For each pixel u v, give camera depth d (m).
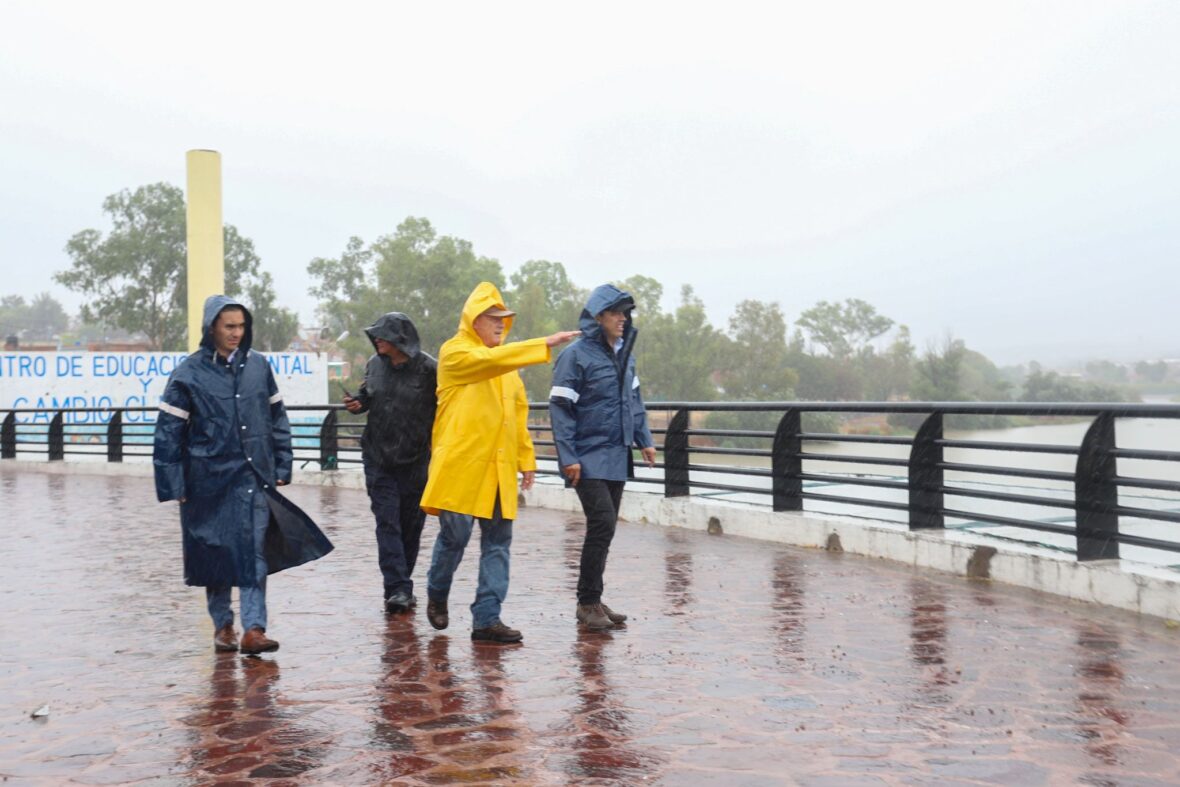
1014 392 101.44
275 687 5.00
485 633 5.85
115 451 21.00
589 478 6.11
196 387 5.55
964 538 8.01
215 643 5.76
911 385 86.00
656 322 88.38
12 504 14.41
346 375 86.12
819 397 107.62
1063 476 7.10
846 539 8.88
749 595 7.09
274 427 5.80
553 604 6.94
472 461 5.78
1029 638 5.74
